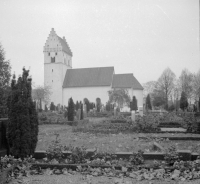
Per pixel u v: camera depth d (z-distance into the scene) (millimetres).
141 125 19219
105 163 8305
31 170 7941
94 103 64688
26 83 9578
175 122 22234
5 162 7895
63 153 9539
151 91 92312
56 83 70938
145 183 6691
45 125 26781
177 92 85125
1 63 40719
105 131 18953
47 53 71750
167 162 8250
